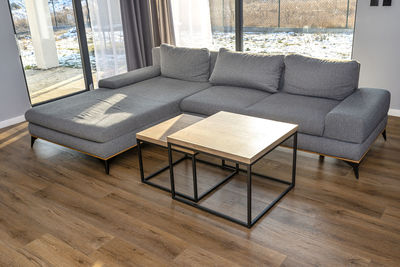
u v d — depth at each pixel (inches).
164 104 143.9
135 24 217.2
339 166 123.8
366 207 101.3
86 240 93.7
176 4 217.9
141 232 95.7
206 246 89.4
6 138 162.9
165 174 124.9
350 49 170.9
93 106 142.3
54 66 199.2
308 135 121.1
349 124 111.6
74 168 132.4
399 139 141.3
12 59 175.6
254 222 96.4
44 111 140.8
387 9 150.8
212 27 210.8
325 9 170.7
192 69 169.6
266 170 123.8
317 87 135.1
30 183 123.5
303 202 105.2
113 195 113.7
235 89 153.2
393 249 85.3
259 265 82.6
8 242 94.3
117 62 222.1
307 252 85.8
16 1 177.5
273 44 192.4
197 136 103.3
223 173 124.0
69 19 199.5
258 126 108.3
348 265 81.3
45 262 86.7
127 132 130.3
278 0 182.5
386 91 134.0
